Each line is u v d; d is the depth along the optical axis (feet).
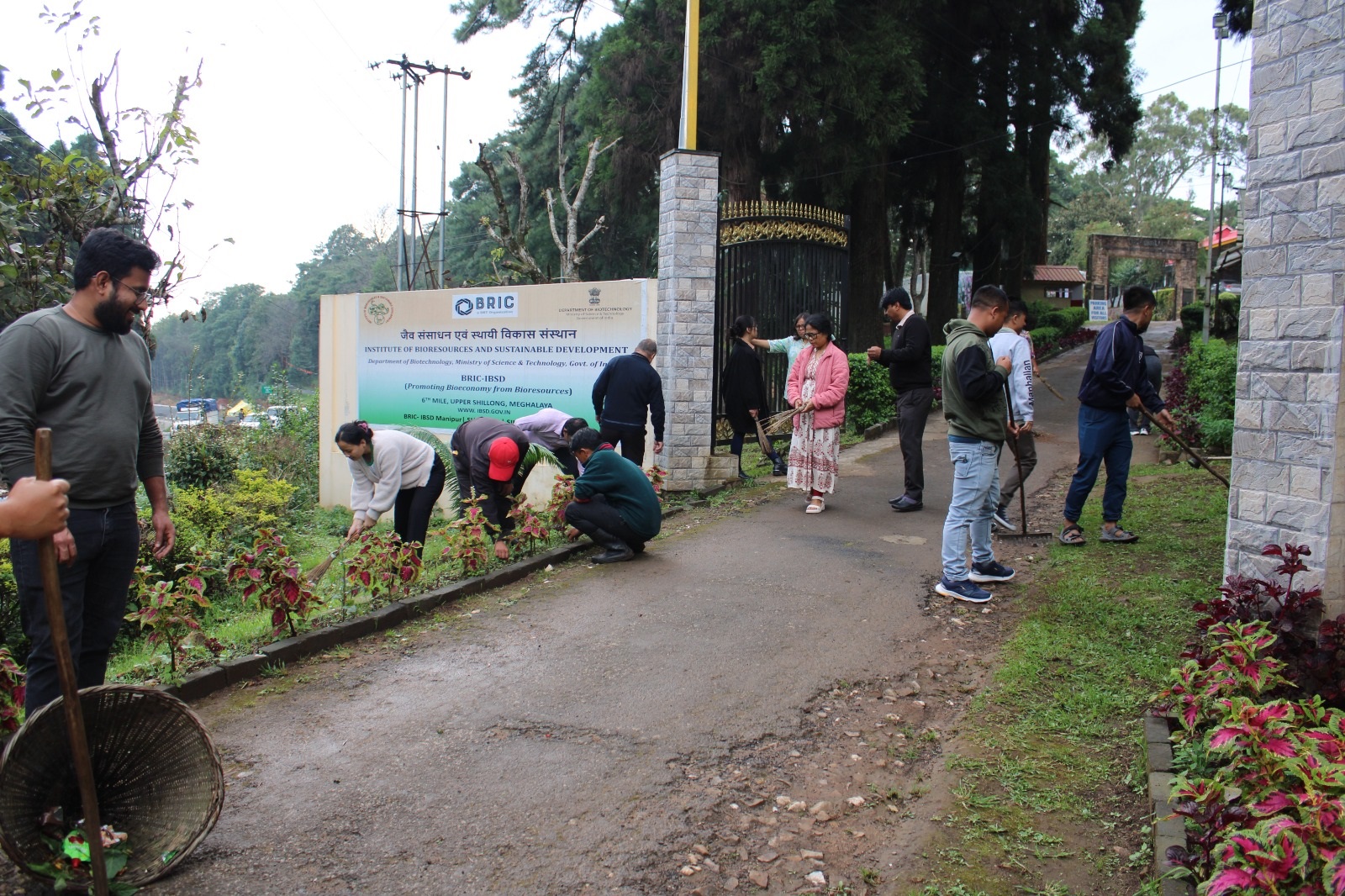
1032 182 87.76
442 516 34.58
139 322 25.94
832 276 36.42
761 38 59.72
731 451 31.19
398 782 11.37
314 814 10.59
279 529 31.30
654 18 68.23
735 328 30.68
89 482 10.64
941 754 12.19
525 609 18.01
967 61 72.28
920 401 25.64
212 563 24.85
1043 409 51.90
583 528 21.21
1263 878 6.91
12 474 10.07
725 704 13.70
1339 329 13.20
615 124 69.77
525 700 13.79
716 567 20.77
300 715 13.26
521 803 10.92
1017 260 81.82
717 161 29.30
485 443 22.48
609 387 27.20
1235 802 8.62
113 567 11.25
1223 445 31.94
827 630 16.71
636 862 9.81
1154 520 23.56
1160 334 130.31
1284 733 8.58
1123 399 20.66
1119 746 12.09
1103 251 157.58
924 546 22.38
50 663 10.36
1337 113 13.20
